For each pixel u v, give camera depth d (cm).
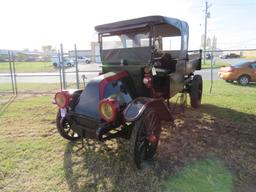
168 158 369
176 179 312
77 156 377
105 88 370
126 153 385
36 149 402
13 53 1170
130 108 331
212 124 518
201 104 695
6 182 308
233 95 834
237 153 380
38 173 328
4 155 380
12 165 348
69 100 379
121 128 354
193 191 287
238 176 317
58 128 411
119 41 434
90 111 355
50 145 418
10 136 463
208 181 306
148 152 361
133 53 419
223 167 339
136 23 398
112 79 385
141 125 331
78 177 319
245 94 855
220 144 414
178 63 534
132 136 324
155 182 306
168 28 498
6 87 1122
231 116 573
